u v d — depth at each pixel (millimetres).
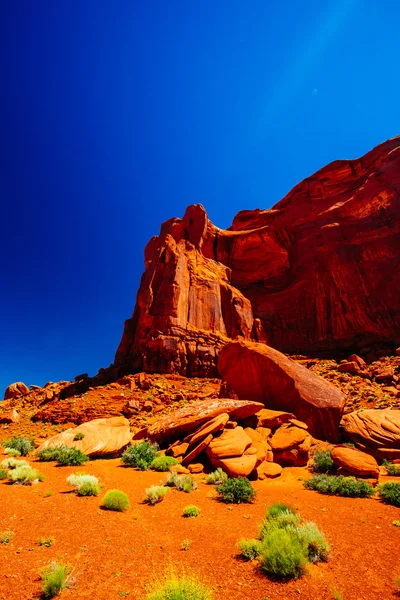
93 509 7887
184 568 5156
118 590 4484
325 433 17781
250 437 15070
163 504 8781
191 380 30719
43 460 14391
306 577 4922
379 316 34938
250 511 8367
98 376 35312
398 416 16281
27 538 6035
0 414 28250
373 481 11172
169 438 16469
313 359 34312
